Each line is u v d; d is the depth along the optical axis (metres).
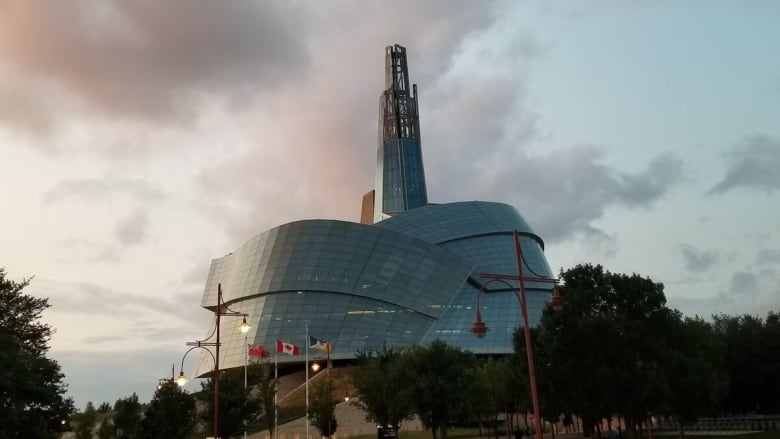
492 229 163.38
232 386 67.25
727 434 70.50
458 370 63.81
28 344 59.69
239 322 145.25
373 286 143.62
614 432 64.62
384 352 77.31
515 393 71.69
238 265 158.38
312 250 148.12
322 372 119.81
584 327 51.22
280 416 108.25
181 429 66.62
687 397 57.62
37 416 50.41
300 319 138.62
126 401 70.56
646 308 54.75
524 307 34.97
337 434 93.75
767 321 98.75
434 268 149.62
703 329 79.38
